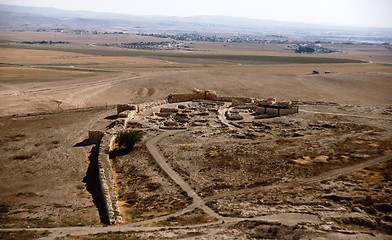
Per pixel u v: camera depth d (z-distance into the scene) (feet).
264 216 144.46
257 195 172.76
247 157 226.58
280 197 167.02
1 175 218.18
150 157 234.38
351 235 123.65
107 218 159.84
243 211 153.07
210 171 209.67
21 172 222.07
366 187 172.55
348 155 223.92
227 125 303.68
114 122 311.47
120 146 252.21
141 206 170.19
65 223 155.22
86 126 308.81
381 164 208.44
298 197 164.86
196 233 131.44
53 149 257.34
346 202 155.74
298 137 265.75
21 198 187.11
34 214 166.91
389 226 132.05
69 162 234.38
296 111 337.52
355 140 254.47
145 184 196.13
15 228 151.33
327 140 255.91
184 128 294.66
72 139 277.85
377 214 142.72
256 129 288.92
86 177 213.25
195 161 225.35
